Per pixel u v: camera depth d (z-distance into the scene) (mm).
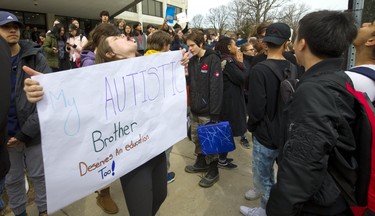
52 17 16844
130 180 1686
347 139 1068
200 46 2924
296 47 1287
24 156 2191
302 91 1092
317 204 1113
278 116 2051
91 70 1336
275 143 2074
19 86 1986
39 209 2277
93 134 1368
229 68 3205
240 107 3373
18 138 1932
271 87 2029
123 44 1612
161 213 2520
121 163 1522
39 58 2070
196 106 3016
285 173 1050
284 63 2123
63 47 6512
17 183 2180
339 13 1176
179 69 1918
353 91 1108
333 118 1013
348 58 2305
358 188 1123
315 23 1169
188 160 3639
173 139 1908
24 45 2033
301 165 1006
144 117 1649
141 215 1681
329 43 1140
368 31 1560
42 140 1178
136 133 1605
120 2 15078
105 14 5223
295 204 1021
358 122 1097
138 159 1625
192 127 3197
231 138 2793
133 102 1570
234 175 3234
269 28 2168
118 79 1472
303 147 1009
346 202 1149
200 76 2939
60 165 1248
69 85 1249
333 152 1078
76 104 1282
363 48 1608
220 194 2832
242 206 2527
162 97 1783
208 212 2539
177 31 6543
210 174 3008
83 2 14156
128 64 1524
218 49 3439
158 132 1769
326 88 1061
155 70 1706
